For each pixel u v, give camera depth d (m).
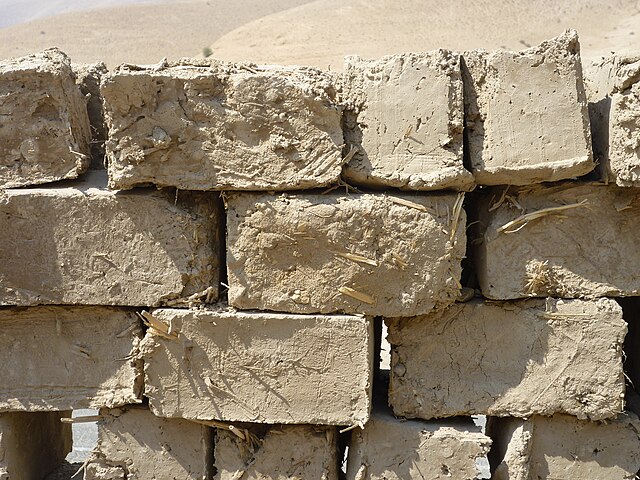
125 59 25.59
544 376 3.30
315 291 3.19
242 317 3.21
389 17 24.56
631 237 3.26
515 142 3.12
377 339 3.93
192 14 32.28
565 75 3.11
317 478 3.33
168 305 3.27
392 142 3.13
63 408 3.36
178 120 3.09
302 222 3.13
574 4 25.27
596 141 3.29
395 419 3.35
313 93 3.06
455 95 3.10
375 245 3.15
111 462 3.43
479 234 3.37
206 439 3.40
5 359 3.36
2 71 3.18
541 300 3.32
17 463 3.58
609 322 3.26
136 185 3.22
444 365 3.35
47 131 3.24
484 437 3.23
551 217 3.25
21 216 3.22
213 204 3.29
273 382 3.24
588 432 3.39
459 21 24.27
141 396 3.34
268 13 33.03
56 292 3.26
